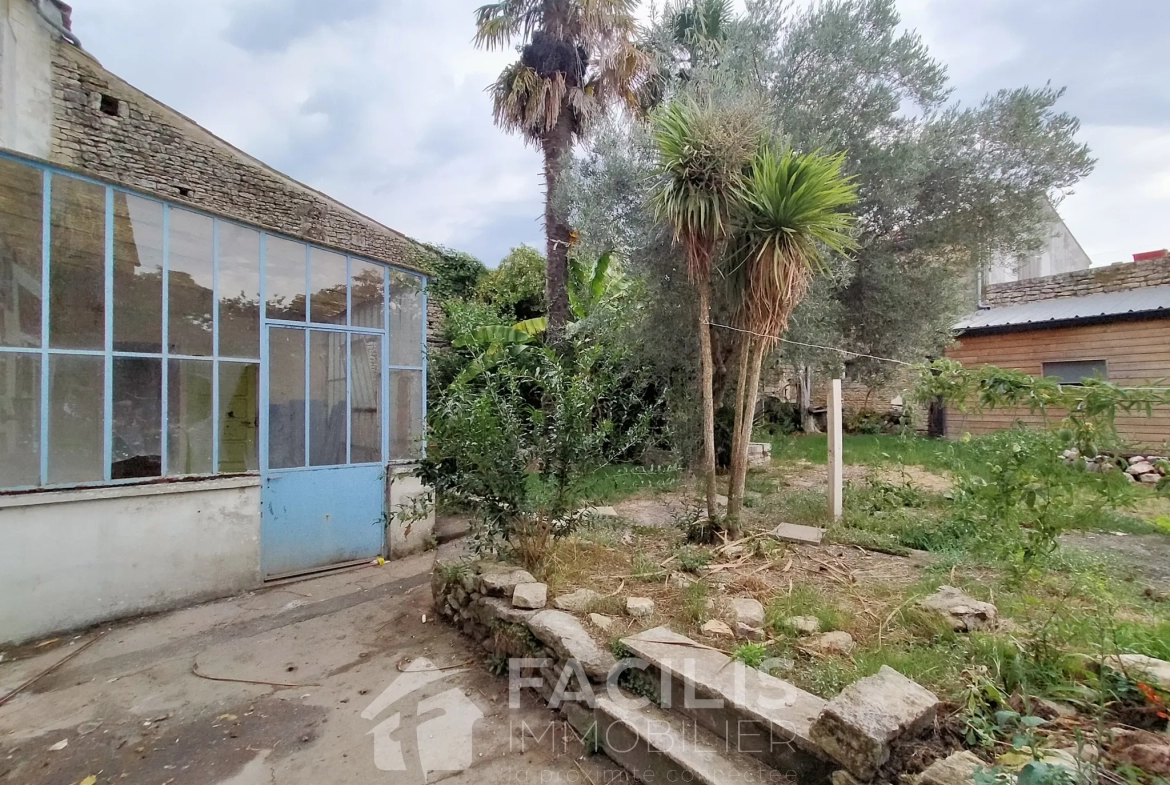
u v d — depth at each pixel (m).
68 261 3.91
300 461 5.02
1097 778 1.46
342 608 4.21
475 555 4.07
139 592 4.09
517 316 13.02
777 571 3.59
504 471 3.68
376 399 5.60
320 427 5.17
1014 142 7.04
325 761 2.38
